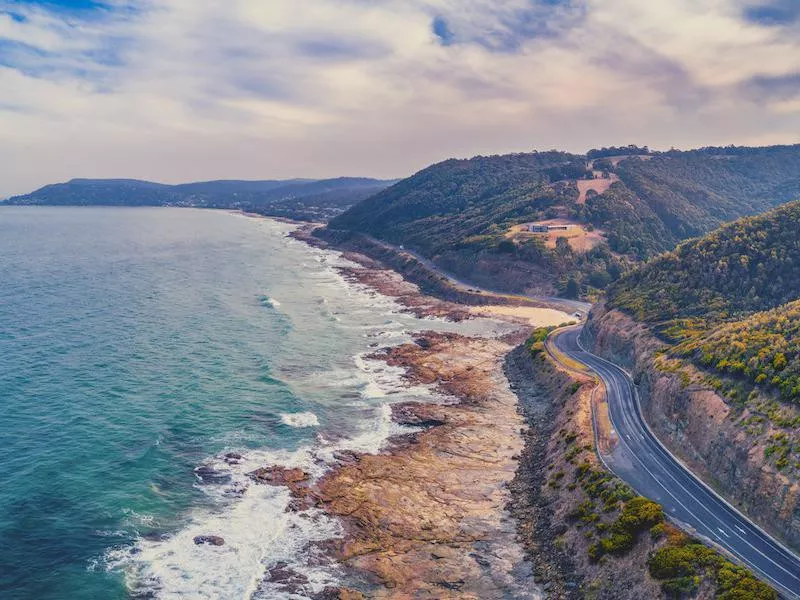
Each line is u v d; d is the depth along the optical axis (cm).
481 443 6950
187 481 5741
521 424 7538
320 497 5600
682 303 8862
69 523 4953
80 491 5409
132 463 5959
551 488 5694
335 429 7106
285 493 5638
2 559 4484
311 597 4316
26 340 9756
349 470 6131
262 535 5000
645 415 6750
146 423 6875
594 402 7169
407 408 7838
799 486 4300
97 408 7200
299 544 4916
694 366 6412
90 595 4184
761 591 3616
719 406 5566
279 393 8069
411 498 5709
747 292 8594
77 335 10225
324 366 9400
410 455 6575
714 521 4569
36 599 4122
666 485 5178
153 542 4809
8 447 6122
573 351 9569
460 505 5647
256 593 4319
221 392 7975
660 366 6962
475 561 4816
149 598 4206
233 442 6581
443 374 9281
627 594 4103
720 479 5122
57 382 7950
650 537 4359
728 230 10000
